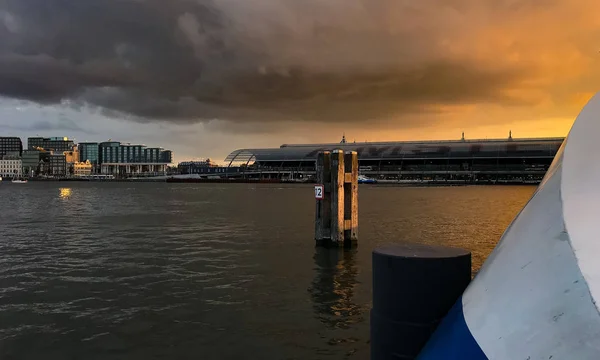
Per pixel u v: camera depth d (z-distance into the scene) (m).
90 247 21.75
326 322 10.60
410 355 3.65
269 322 10.61
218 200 67.69
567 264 2.23
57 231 28.72
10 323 10.61
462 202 59.25
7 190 123.31
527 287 2.37
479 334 2.46
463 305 2.74
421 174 176.50
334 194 20.61
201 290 13.48
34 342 9.48
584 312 2.06
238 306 11.86
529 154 158.75
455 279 3.61
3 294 13.12
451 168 171.62
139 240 24.09
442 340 2.72
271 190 115.12
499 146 166.12
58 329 10.22
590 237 2.25
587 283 2.11
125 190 121.94
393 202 59.22
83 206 54.88
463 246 21.66
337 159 20.45
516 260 2.55
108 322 10.67
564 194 2.54
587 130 2.81
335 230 20.73
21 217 39.34
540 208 2.66
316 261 17.80
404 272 3.65
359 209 46.56
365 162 185.88
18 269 16.58
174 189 128.88
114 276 15.34
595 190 2.45
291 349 9.06
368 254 19.27
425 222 33.38
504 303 2.44
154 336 9.78
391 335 3.72
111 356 8.81
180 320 10.78
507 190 106.50
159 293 13.15
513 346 2.26
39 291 13.43
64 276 15.39
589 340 2.01
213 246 21.78
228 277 15.13
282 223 32.81
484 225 31.34
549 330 2.16
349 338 9.61
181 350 9.06
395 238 24.72
